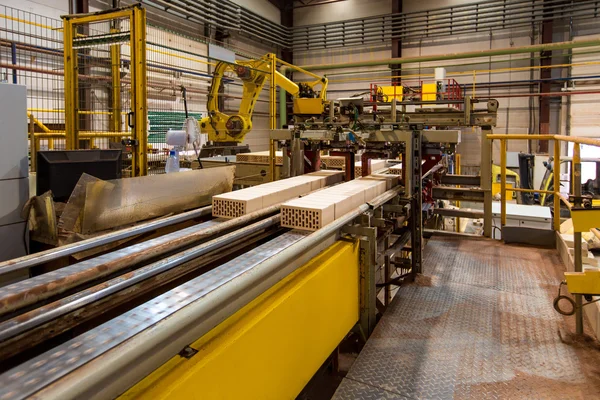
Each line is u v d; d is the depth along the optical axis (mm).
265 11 11617
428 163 3477
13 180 2262
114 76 5066
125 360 854
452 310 2406
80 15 3725
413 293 2637
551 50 9320
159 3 7836
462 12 10242
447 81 6055
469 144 10555
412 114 3861
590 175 8797
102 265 1307
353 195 2182
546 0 9367
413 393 1671
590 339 2082
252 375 1243
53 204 2258
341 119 3154
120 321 987
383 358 1920
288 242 1639
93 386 796
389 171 3641
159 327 950
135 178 2496
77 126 3967
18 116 2262
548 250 3467
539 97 9773
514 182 9055
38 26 6012
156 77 7965
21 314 1076
